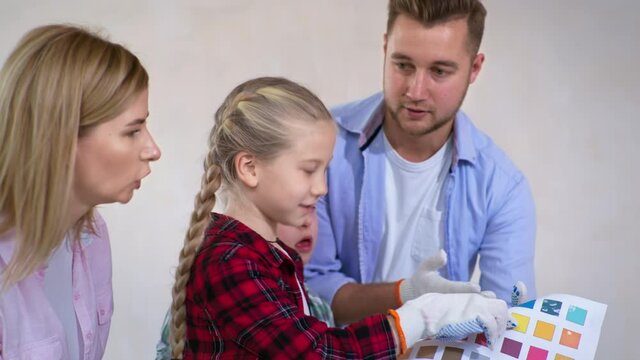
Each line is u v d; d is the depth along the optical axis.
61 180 1.01
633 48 3.32
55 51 1.00
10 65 1.02
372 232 1.73
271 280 1.06
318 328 1.04
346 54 3.33
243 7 3.58
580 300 1.19
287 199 1.10
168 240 2.83
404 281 1.48
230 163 1.12
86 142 1.03
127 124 1.04
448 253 1.69
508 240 1.68
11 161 1.01
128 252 2.79
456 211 1.68
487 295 1.25
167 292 2.67
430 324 1.11
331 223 1.76
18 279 1.04
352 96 3.14
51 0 3.55
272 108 1.08
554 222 2.82
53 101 1.00
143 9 3.54
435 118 1.54
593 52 3.31
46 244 1.04
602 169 2.97
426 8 1.46
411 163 1.68
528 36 3.38
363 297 1.58
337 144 1.74
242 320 1.02
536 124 3.09
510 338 1.16
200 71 3.29
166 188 2.98
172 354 1.12
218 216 1.12
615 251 2.75
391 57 1.53
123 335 2.53
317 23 3.49
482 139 1.71
